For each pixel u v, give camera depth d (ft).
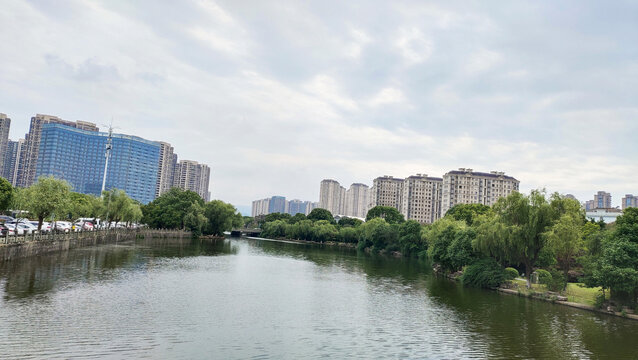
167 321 144.97
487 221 280.92
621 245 194.59
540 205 246.88
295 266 351.25
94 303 159.33
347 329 152.87
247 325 149.38
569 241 230.48
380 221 620.90
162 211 642.22
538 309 201.46
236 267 313.73
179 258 340.18
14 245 227.61
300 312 175.83
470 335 151.12
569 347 140.36
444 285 274.57
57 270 221.25
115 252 336.49
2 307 141.79
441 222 428.56
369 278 298.15
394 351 129.49
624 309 190.19
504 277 256.93
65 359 102.99
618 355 132.98
